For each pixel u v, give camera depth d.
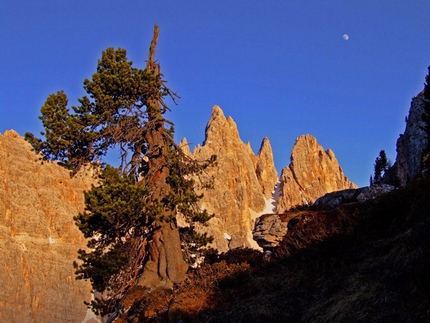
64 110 20.64
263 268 17.38
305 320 12.42
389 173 43.47
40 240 138.62
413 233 12.48
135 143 21.09
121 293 20.16
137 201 18.19
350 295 11.98
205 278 17.67
